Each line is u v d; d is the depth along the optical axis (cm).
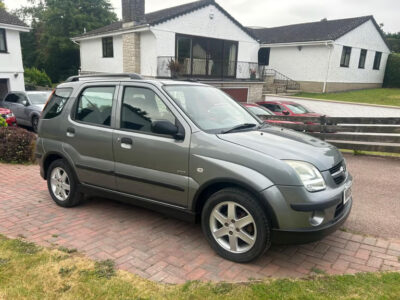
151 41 1956
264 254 363
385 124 848
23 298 277
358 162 776
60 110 485
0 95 2158
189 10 1997
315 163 330
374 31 2733
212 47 2198
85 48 2581
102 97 443
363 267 338
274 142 354
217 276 318
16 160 783
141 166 396
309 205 307
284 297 280
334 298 278
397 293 285
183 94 411
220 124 389
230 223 341
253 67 2469
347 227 430
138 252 362
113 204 512
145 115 400
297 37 2620
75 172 468
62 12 3731
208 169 343
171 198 379
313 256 360
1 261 331
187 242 389
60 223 438
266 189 312
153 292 288
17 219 449
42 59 3834
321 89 2458
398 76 2916
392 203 516
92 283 298
